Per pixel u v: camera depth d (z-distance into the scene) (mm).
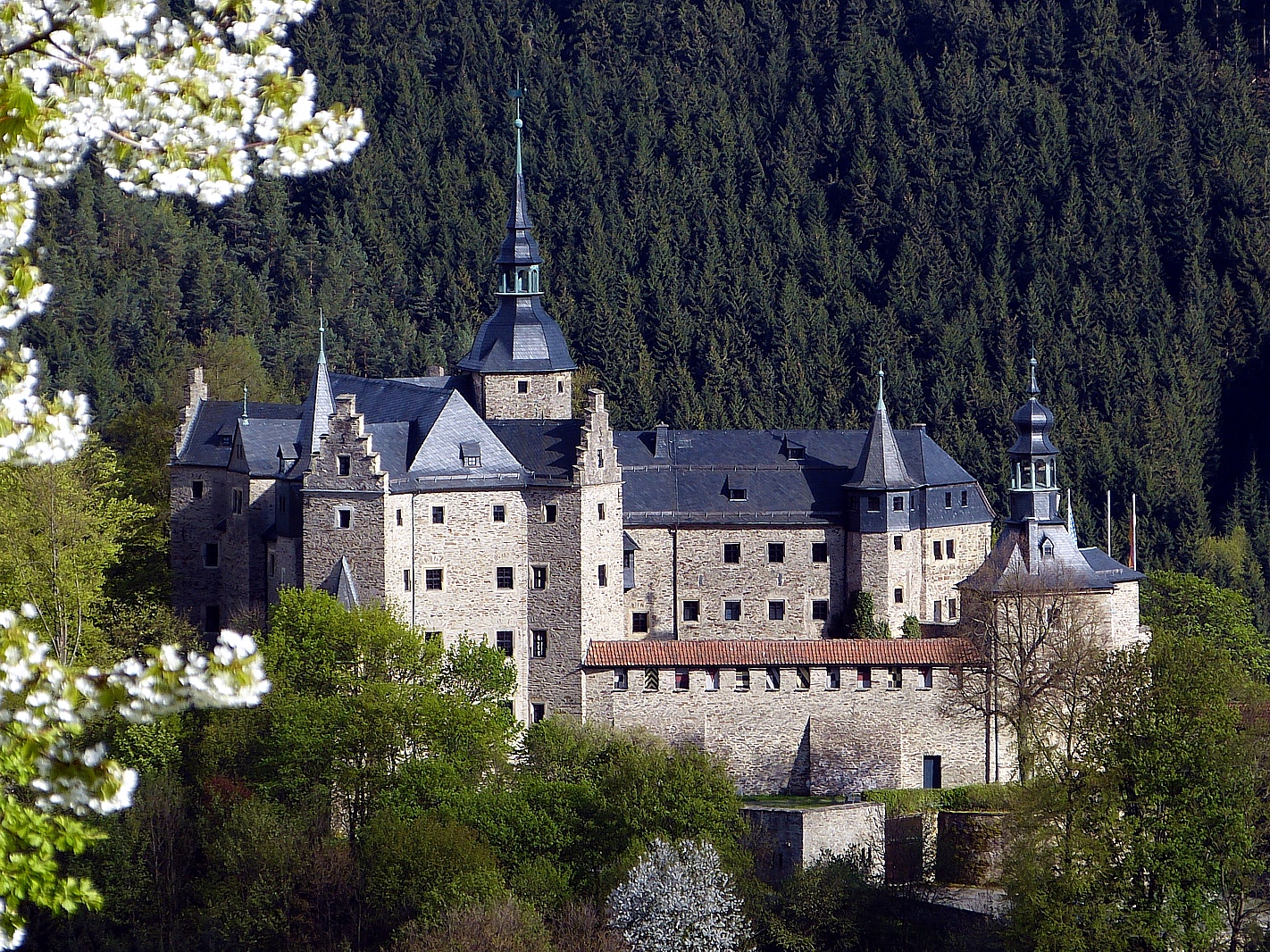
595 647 156375
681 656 154375
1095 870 119625
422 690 142625
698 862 124250
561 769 144250
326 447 154125
